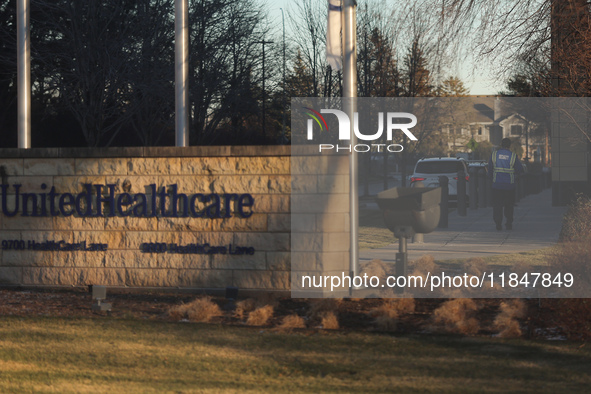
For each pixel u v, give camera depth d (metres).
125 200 12.24
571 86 16.61
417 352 8.14
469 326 9.16
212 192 11.97
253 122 43.41
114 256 12.30
